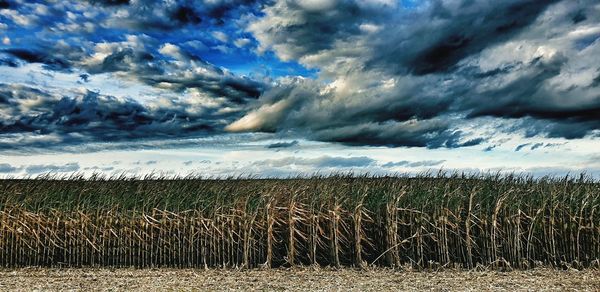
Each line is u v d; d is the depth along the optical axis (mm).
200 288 12805
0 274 15219
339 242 16938
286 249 16844
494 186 17469
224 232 16922
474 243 16297
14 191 17781
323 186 18062
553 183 17641
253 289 12695
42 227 17172
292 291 12461
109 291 12484
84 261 17203
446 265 16000
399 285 13117
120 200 17359
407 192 17094
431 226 16531
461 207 16531
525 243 16438
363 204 16906
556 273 14969
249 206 16953
